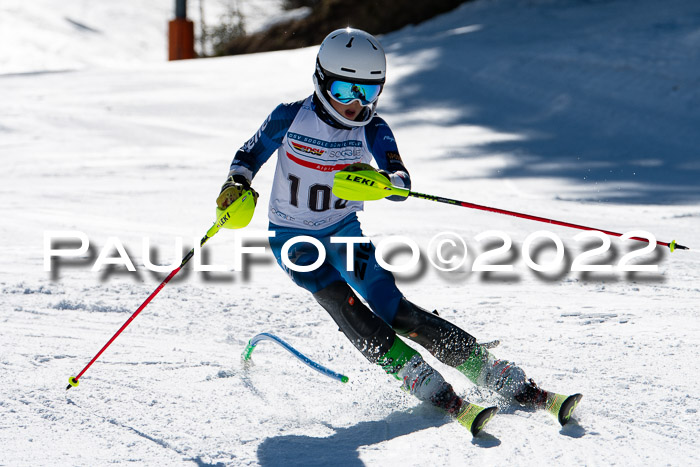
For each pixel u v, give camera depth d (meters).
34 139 24.16
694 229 13.45
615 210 15.52
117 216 14.57
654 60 28.83
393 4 46.44
